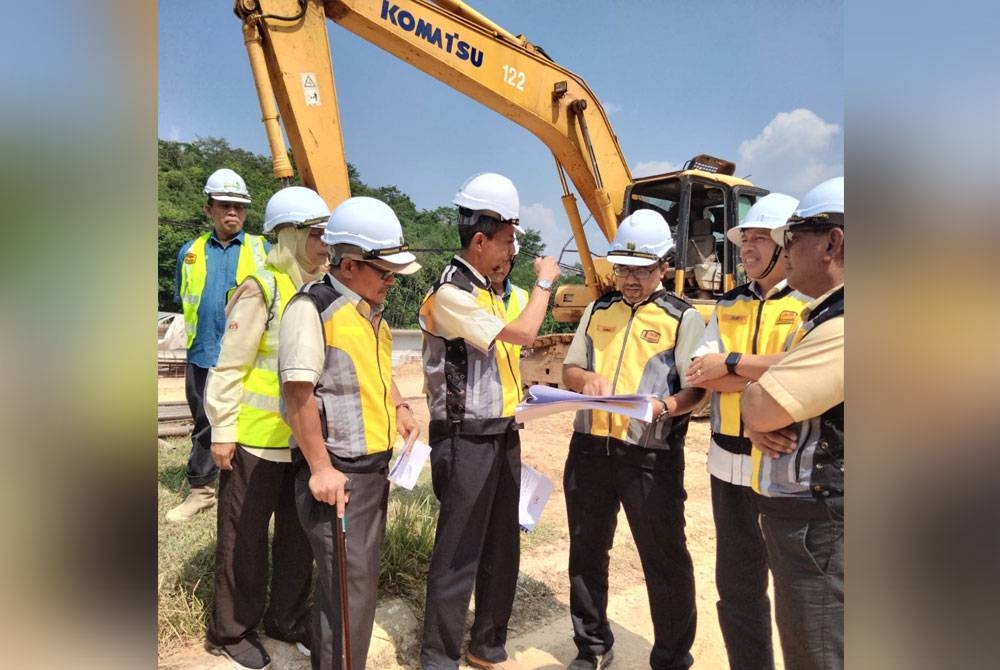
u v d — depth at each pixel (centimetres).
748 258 217
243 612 258
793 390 169
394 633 291
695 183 766
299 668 263
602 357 266
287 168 404
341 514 204
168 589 295
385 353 226
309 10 417
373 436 215
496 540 268
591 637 272
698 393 246
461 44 570
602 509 267
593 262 738
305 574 274
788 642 186
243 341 252
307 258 264
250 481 253
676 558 253
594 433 260
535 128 651
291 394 201
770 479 185
